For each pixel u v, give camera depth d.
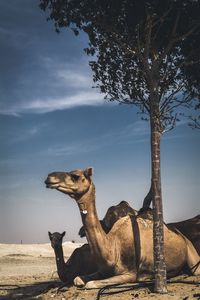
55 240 13.16
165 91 13.70
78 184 11.41
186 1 12.63
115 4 12.64
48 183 11.30
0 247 37.69
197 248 14.04
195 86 14.02
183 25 13.07
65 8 12.82
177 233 13.33
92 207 11.66
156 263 11.00
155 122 11.66
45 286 13.91
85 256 13.18
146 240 12.41
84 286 11.70
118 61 14.10
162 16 12.18
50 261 29.20
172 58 13.82
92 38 13.49
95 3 12.75
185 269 13.34
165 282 10.90
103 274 12.09
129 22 12.80
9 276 19.16
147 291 11.05
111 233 12.27
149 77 12.04
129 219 12.70
